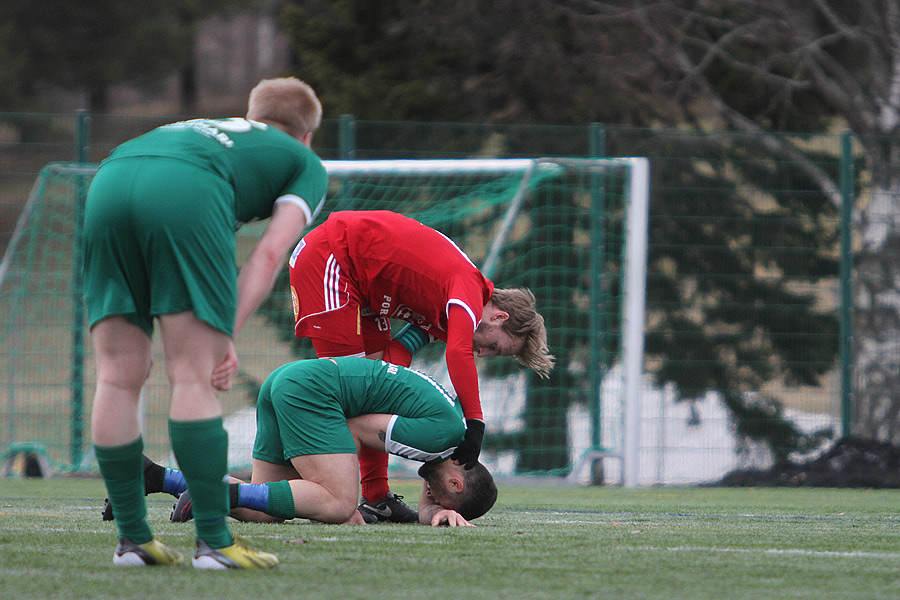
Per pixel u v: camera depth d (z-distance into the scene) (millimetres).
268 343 36156
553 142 34719
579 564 9156
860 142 33812
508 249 35281
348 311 15484
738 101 46031
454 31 45562
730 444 33594
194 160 8461
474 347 15633
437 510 13617
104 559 9055
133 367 8492
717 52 44094
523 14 44938
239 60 167250
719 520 15742
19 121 33656
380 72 46000
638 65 44656
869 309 34000
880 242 33812
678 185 34281
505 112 44625
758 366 34031
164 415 34781
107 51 87188
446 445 13281
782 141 34062
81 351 33281
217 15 100562
